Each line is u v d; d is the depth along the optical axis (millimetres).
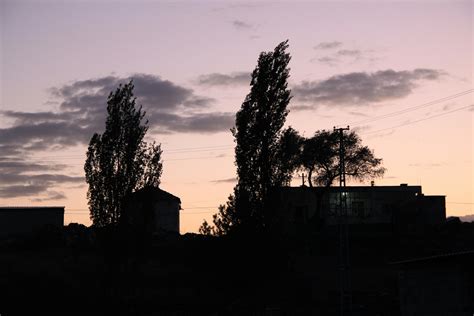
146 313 42906
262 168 47000
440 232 71000
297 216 77188
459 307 30188
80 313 43531
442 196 75812
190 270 52312
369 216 76938
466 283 30219
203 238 48281
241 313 42906
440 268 31406
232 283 46062
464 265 30453
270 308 43125
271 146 47312
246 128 47688
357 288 50344
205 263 48344
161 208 78812
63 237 65188
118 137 47062
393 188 78625
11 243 64250
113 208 46062
